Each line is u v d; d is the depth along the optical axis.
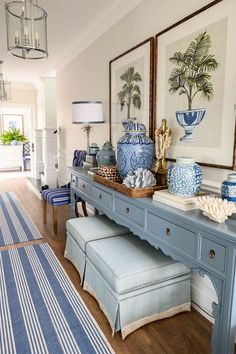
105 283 1.79
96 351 1.56
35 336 1.67
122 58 2.65
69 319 1.82
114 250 1.91
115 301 1.66
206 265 1.22
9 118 8.91
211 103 1.70
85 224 2.43
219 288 1.16
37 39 1.94
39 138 6.33
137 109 2.46
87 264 2.10
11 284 2.23
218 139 1.67
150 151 2.01
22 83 7.12
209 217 1.27
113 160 2.59
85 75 3.71
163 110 2.13
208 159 1.76
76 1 2.59
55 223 3.34
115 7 2.66
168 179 1.61
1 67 5.22
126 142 1.99
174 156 2.07
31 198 5.14
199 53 1.75
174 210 1.43
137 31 2.44
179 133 1.99
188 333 1.72
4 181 6.81
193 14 1.76
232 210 1.22
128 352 1.56
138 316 1.72
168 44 2.02
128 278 1.64
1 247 2.98
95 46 3.32
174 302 1.87
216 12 1.61
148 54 2.24
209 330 1.76
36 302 2.00
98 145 3.47
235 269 1.08
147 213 1.61
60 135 5.24
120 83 2.72
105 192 2.15
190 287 1.95
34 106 7.48
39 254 2.80
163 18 2.09
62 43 3.82
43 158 6.09
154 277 1.72
